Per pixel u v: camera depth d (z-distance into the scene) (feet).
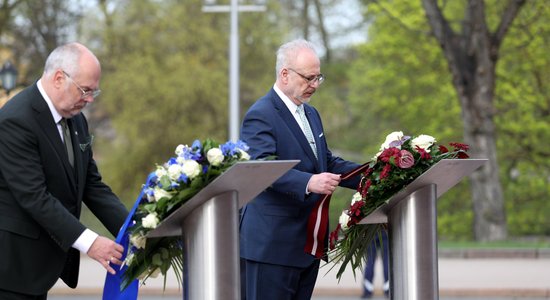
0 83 73.20
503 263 65.26
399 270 18.89
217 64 120.26
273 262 20.86
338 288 51.16
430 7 85.87
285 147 20.90
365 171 18.99
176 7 119.65
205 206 16.31
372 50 112.68
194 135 116.16
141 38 118.93
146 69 116.16
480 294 50.21
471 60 85.51
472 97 85.81
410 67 112.57
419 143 18.98
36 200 17.90
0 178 18.30
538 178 110.63
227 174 15.69
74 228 17.81
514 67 106.01
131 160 119.34
